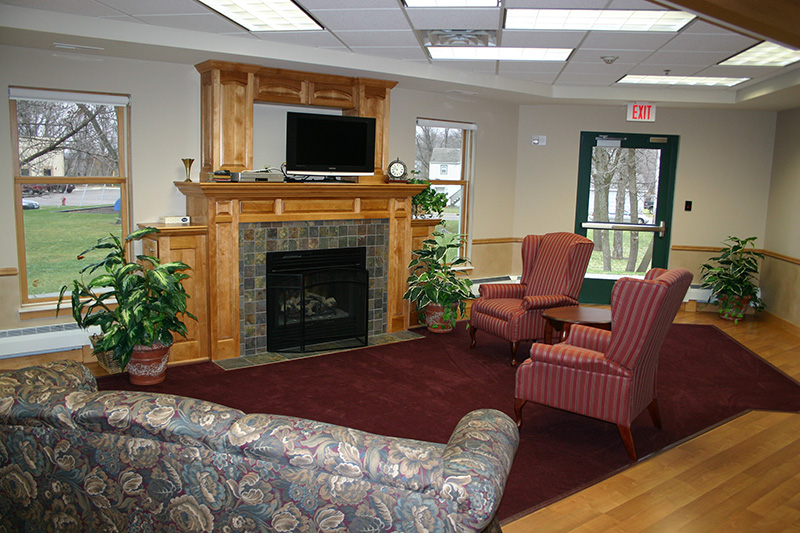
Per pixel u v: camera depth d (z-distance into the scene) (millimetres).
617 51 4680
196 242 4738
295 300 5176
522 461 3324
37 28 3805
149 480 1760
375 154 5660
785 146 6902
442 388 4414
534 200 7453
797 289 6332
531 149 7371
